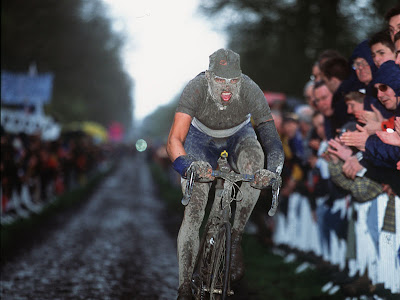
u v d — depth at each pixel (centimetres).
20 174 3155
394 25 1266
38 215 3269
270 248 2195
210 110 1037
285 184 2095
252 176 960
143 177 9162
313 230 1870
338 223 1606
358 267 1433
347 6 4509
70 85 12538
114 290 1504
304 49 4897
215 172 951
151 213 3856
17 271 1744
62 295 1438
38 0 9331
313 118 1772
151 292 1492
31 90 5334
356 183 1376
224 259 972
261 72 5225
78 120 13075
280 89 5084
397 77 1230
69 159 5128
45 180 3909
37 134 3681
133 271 1780
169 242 2506
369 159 1291
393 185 1252
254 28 5125
